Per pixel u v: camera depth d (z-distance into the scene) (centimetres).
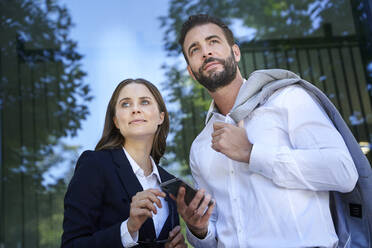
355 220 146
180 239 160
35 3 491
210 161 169
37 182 497
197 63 177
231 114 161
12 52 504
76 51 511
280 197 145
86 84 512
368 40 345
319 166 136
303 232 139
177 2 509
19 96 511
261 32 511
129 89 182
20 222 487
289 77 162
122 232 142
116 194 160
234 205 156
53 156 504
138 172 174
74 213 153
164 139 198
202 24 180
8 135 502
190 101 497
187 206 142
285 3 499
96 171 162
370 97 359
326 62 487
